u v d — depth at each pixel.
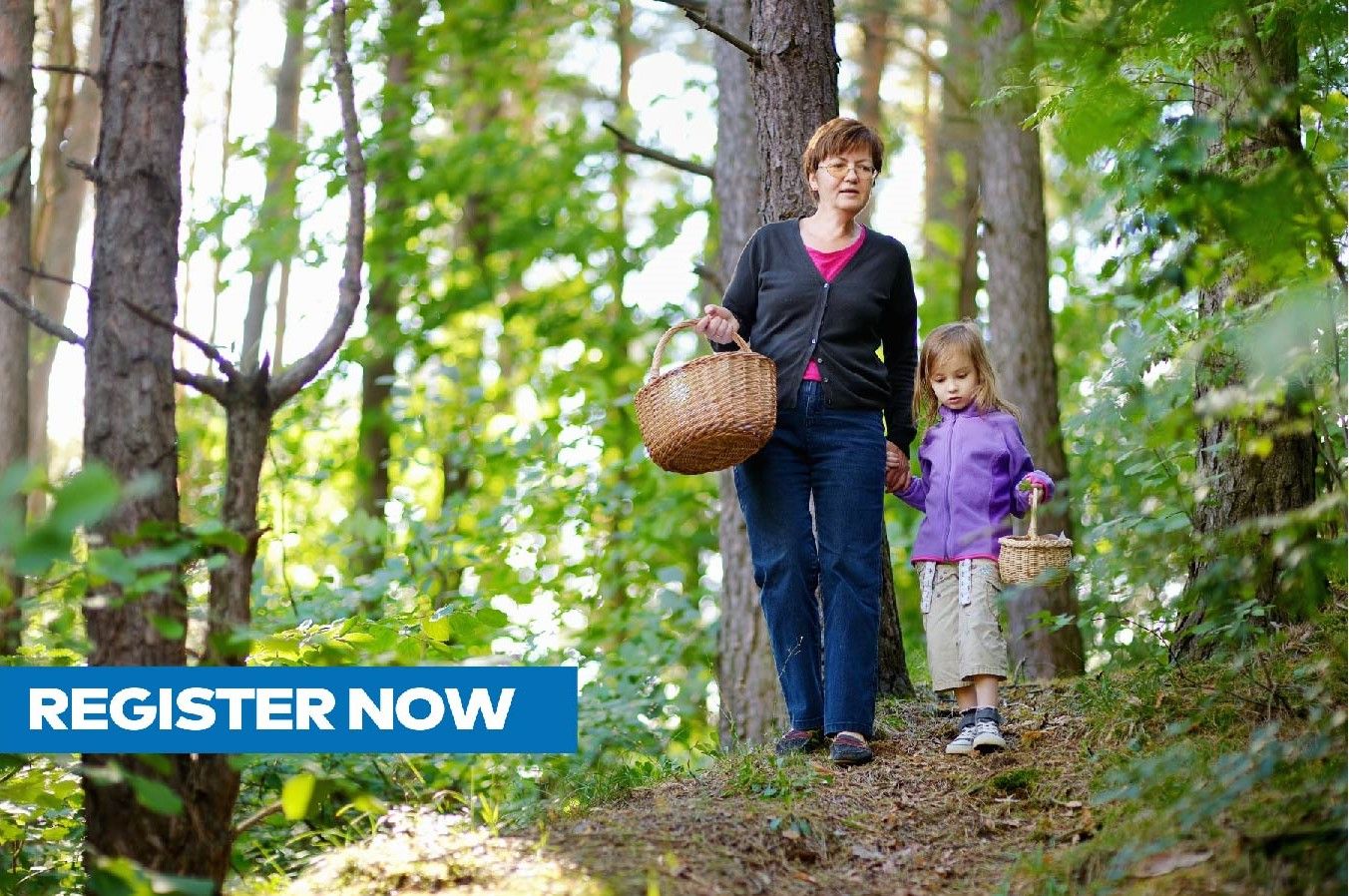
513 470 9.84
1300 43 4.06
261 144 11.52
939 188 13.68
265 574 6.64
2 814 4.12
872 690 4.29
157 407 3.20
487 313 12.84
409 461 9.32
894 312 4.46
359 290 3.51
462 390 9.13
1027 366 8.12
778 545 4.32
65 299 9.66
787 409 4.29
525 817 4.07
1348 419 3.58
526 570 8.20
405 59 11.97
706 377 3.99
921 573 4.48
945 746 4.41
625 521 9.70
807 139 5.55
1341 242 3.61
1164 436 3.78
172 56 3.35
